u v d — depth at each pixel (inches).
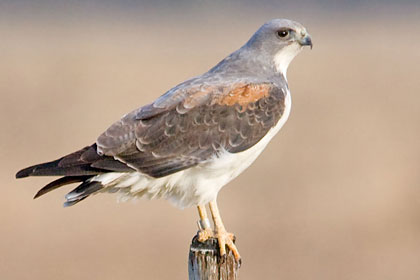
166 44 1503.4
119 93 941.8
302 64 1217.4
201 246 295.7
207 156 299.0
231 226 552.1
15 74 1083.9
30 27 1802.4
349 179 646.5
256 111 305.4
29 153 686.5
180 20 2020.2
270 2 2356.1
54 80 1038.4
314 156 700.0
